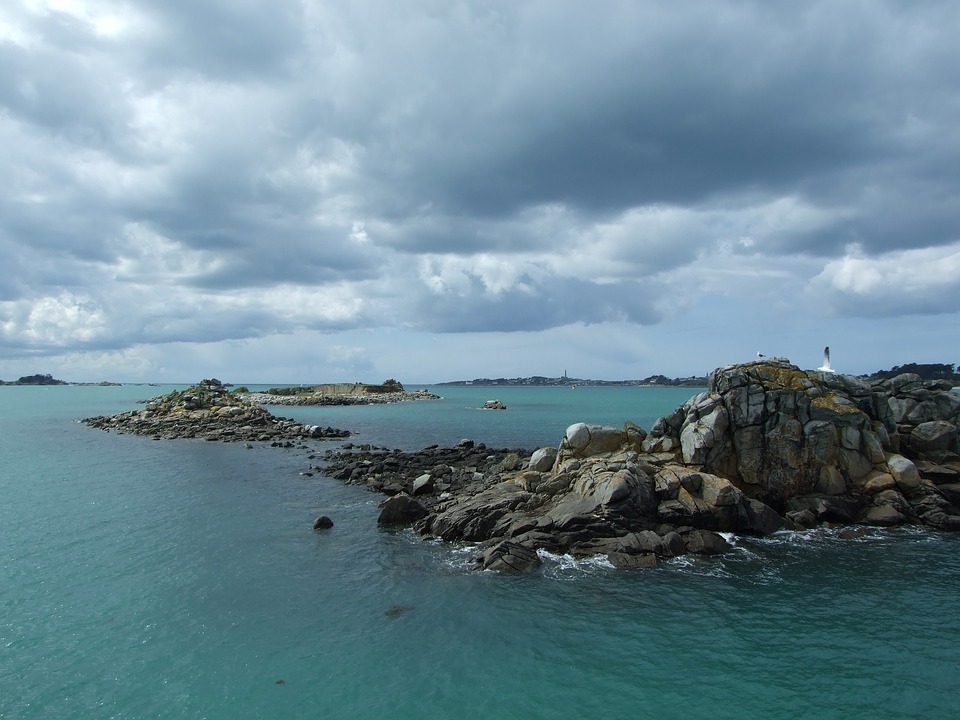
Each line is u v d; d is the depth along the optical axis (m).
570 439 34.72
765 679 16.41
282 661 17.33
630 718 14.68
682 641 18.48
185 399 89.25
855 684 16.16
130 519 31.88
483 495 31.27
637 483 28.47
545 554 25.95
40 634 18.86
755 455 32.12
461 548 27.20
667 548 25.86
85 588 22.47
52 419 101.88
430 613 20.45
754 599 21.58
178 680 16.34
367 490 39.09
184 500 36.22
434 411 127.00
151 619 19.94
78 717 14.70
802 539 28.17
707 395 33.84
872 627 19.42
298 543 27.89
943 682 16.25
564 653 17.77
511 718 14.69
